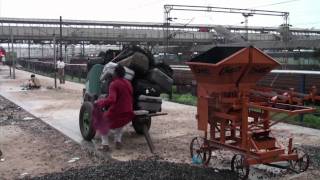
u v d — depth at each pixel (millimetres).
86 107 10445
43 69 53688
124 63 10031
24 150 9836
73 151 9680
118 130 9773
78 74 38719
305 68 31641
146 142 10516
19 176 7797
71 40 73812
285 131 11664
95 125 9875
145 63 10148
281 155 7395
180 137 11125
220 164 8289
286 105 7633
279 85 16594
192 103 18562
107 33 73500
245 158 7156
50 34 72125
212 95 7609
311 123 12781
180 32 70062
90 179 6844
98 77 10703
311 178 7430
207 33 72375
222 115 7590
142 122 10055
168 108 17094
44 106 18031
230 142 8188
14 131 12258
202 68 7523
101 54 11680
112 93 9195
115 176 6914
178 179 6770
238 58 7215
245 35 68188
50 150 9812
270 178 7430
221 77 7352
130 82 9938
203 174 7137
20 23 72125
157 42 74312
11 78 40500
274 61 7621
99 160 8867
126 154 9328
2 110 17094
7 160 8945
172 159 8875
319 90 14375
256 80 7730
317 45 45594
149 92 10109
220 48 7816
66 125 13078
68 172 7438
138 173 7023
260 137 7664
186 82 23391
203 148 8203
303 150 9180
